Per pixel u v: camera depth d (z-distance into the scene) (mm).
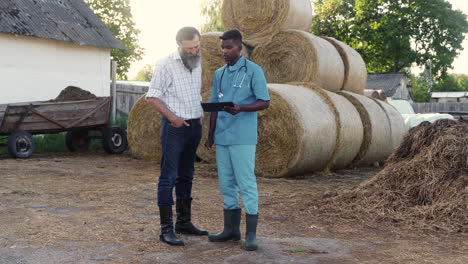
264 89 3965
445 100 58156
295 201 5902
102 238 4020
